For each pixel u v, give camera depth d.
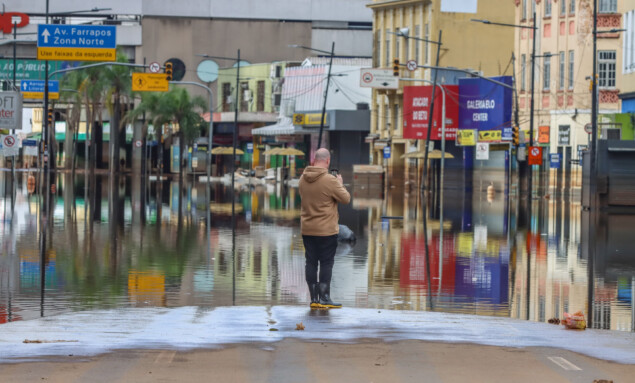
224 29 197.12
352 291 28.98
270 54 197.62
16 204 71.81
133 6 197.00
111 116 167.12
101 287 28.92
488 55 131.00
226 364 15.12
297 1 198.25
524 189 109.69
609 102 106.44
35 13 196.75
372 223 60.00
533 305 26.59
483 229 55.47
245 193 105.50
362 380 14.01
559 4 113.94
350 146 148.38
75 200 79.12
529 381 14.00
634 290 29.88
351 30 198.12
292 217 63.53
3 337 17.78
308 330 18.95
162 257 37.78
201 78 196.38
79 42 82.19
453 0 125.19
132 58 198.38
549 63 116.62
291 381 13.91
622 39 103.12
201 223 56.88
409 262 37.44
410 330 19.17
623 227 57.31
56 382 13.72
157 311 21.95
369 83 113.88
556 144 113.81
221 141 180.00
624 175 75.12
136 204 75.81
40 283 29.66
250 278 31.62
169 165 190.00
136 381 13.84
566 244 45.91
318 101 153.75
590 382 13.95
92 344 16.97
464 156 121.88
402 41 137.12
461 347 16.91
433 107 112.81
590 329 20.17
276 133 160.50
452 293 28.83
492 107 114.25
